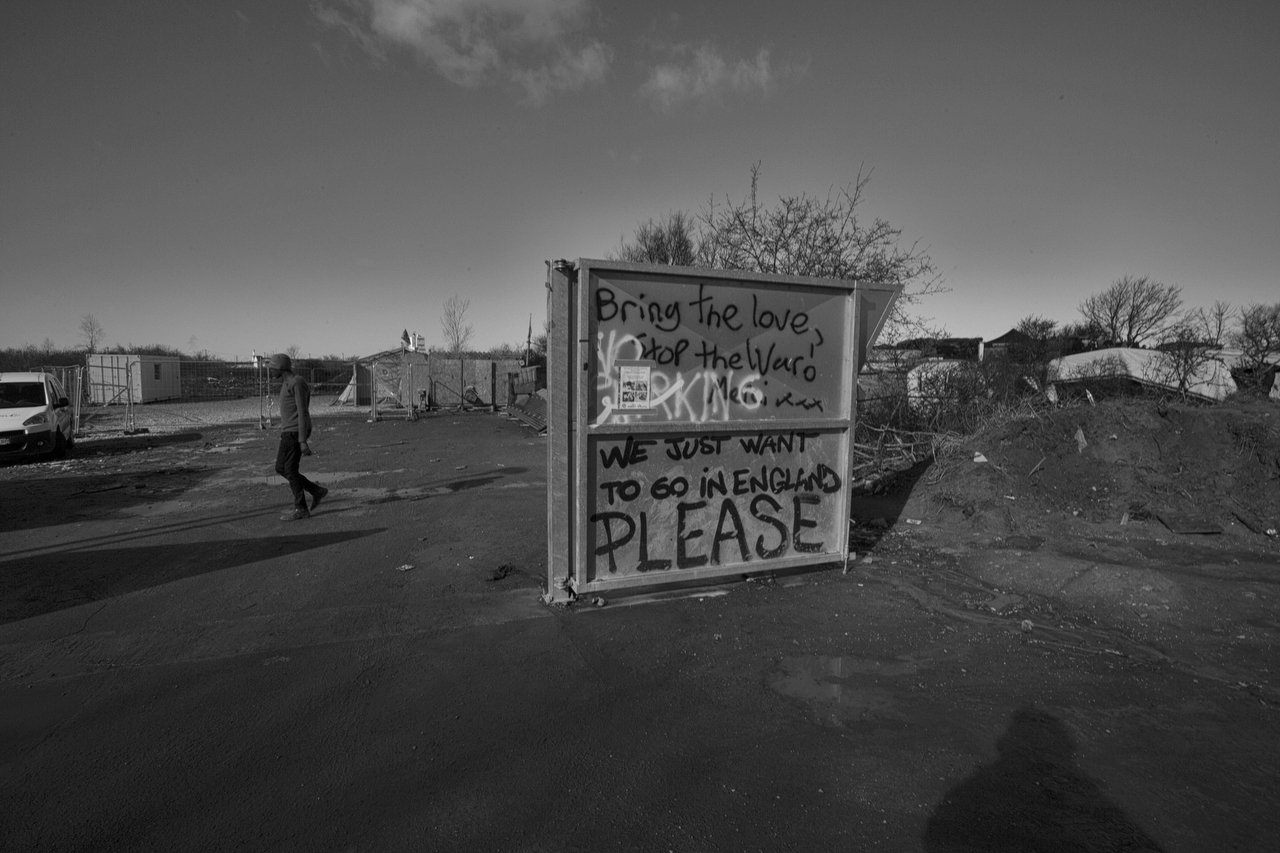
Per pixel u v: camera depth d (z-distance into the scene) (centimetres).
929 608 512
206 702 371
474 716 355
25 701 372
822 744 328
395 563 639
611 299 512
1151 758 314
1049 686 387
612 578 525
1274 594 531
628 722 349
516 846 258
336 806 281
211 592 557
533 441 1797
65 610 516
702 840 260
